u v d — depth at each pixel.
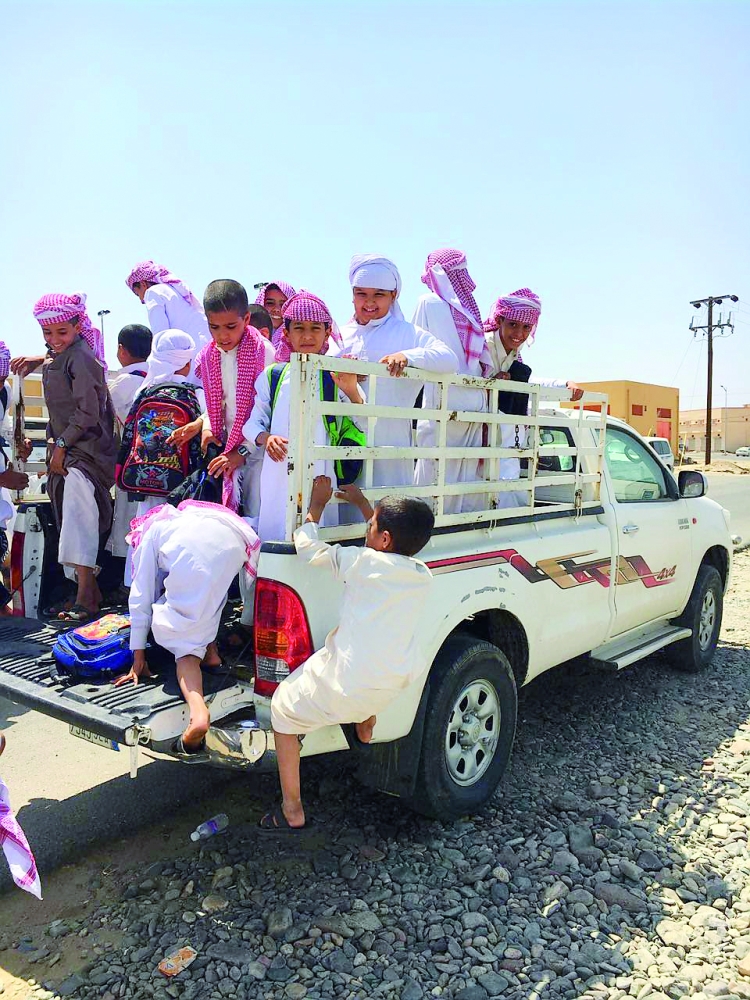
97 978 2.62
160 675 3.12
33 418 5.57
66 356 4.33
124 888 3.13
